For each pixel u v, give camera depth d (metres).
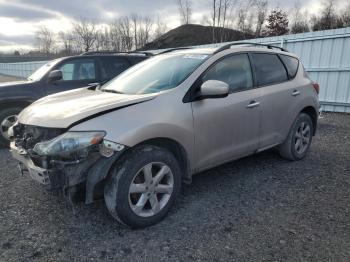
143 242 2.97
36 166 3.05
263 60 4.52
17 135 3.54
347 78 9.46
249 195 3.89
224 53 4.00
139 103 3.18
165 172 3.27
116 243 2.96
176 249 2.86
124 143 2.91
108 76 7.13
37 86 6.39
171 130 3.25
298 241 2.94
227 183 4.24
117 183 2.97
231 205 3.64
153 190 3.19
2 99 6.06
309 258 2.71
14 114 6.29
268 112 4.36
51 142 2.89
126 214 3.03
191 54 4.11
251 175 4.52
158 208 3.25
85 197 2.98
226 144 3.90
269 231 3.11
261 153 5.50
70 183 2.86
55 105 3.44
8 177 4.54
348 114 9.53
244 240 2.97
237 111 3.91
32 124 3.19
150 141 3.22
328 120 8.62
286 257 2.72
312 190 4.02
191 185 4.18
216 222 3.29
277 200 3.76
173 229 3.17
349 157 5.32
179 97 3.41
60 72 6.44
